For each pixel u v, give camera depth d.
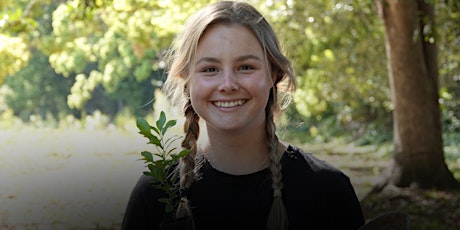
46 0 13.84
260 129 2.32
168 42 13.05
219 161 2.33
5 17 8.48
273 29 2.32
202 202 2.30
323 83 16.64
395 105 11.25
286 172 2.33
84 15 8.91
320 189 2.33
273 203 2.28
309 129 25.16
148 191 2.35
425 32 10.52
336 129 23.81
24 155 16.66
